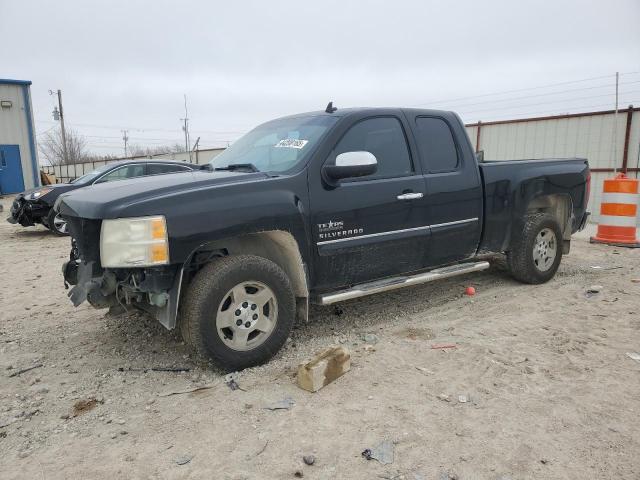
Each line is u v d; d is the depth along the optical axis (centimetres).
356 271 422
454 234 486
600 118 1198
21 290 612
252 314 362
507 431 281
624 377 344
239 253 391
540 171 566
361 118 434
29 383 353
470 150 508
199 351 344
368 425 288
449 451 263
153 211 323
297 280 392
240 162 448
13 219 1073
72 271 393
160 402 322
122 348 414
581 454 260
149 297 335
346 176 388
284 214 369
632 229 845
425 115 484
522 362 370
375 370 359
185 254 330
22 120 2147
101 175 1048
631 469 248
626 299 522
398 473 246
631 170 1155
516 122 1354
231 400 320
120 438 282
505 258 615
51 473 252
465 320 468
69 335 448
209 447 270
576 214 619
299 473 245
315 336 433
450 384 337
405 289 578
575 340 411
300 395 324
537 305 507
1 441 282
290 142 428
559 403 311
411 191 448
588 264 701
